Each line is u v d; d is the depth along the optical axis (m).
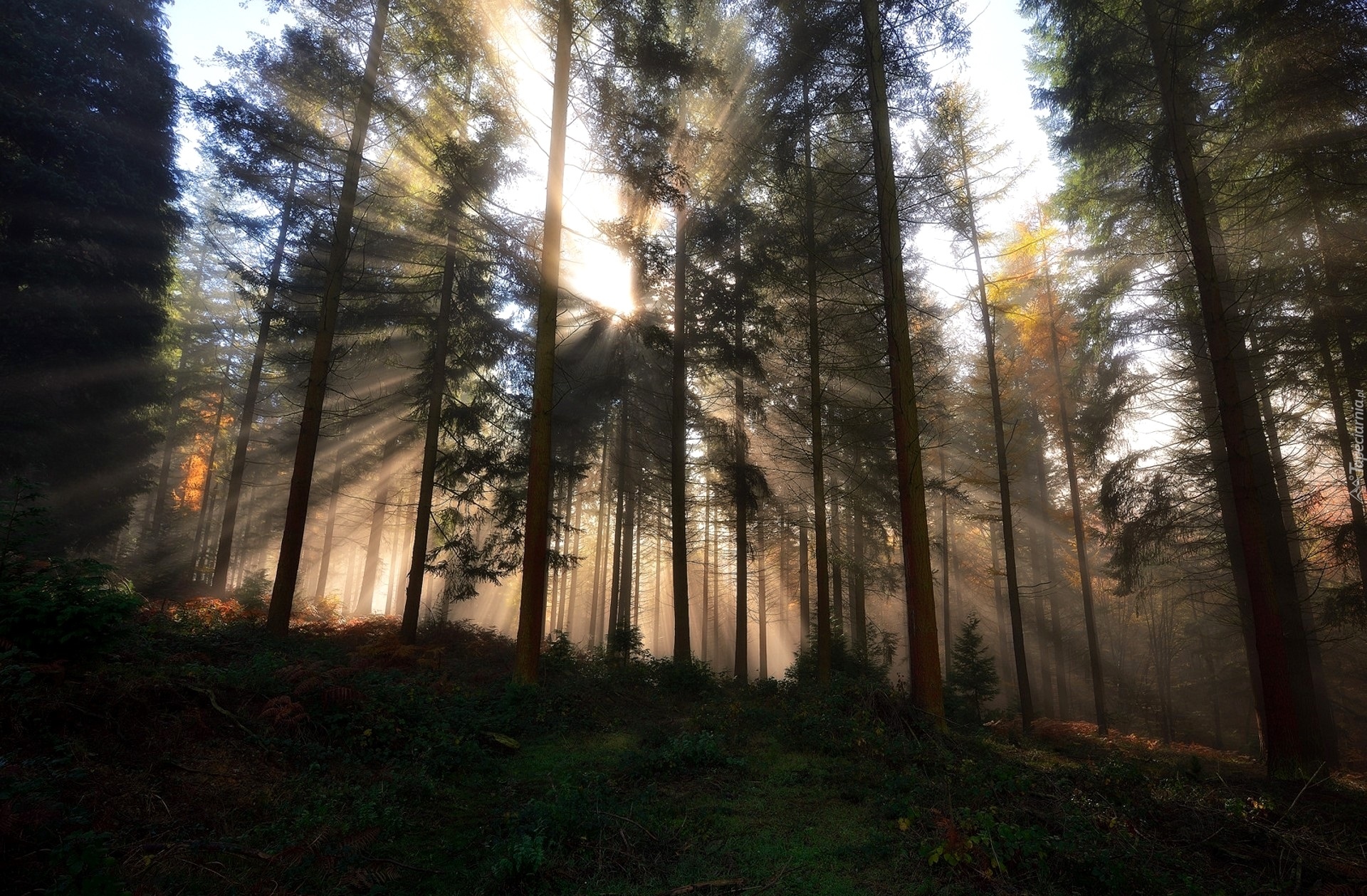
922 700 9.17
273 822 4.82
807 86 12.45
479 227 14.20
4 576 6.07
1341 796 7.88
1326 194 11.09
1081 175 14.48
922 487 9.95
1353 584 12.62
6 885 3.32
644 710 10.57
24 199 14.59
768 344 16.88
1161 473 13.79
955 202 15.11
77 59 16.14
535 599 10.52
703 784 6.66
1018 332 21.62
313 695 7.03
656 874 4.58
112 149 16.36
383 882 4.35
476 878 4.51
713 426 17.33
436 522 16.19
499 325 15.88
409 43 12.34
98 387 16.31
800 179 14.77
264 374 26.36
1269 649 9.18
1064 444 20.55
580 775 6.70
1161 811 6.01
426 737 7.24
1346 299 11.59
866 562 22.66
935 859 4.59
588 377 18.62
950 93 16.44
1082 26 11.95
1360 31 9.77
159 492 26.84
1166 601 26.59
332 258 12.65
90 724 5.19
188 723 5.72
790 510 20.59
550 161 11.45
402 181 14.20
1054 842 4.80
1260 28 10.29
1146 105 12.09
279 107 12.85
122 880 3.65
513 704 9.30
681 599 15.20
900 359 10.34
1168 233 13.05
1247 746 17.33
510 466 16.03
